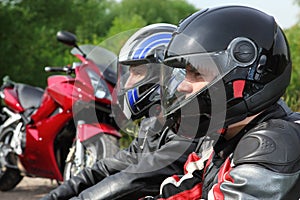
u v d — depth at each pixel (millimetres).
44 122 7309
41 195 8117
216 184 2424
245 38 2619
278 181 2307
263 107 2654
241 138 2490
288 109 2764
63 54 16812
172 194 2809
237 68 2615
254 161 2334
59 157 7383
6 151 7973
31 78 15109
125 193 3445
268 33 2652
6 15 14781
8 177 8117
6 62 14852
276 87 2668
